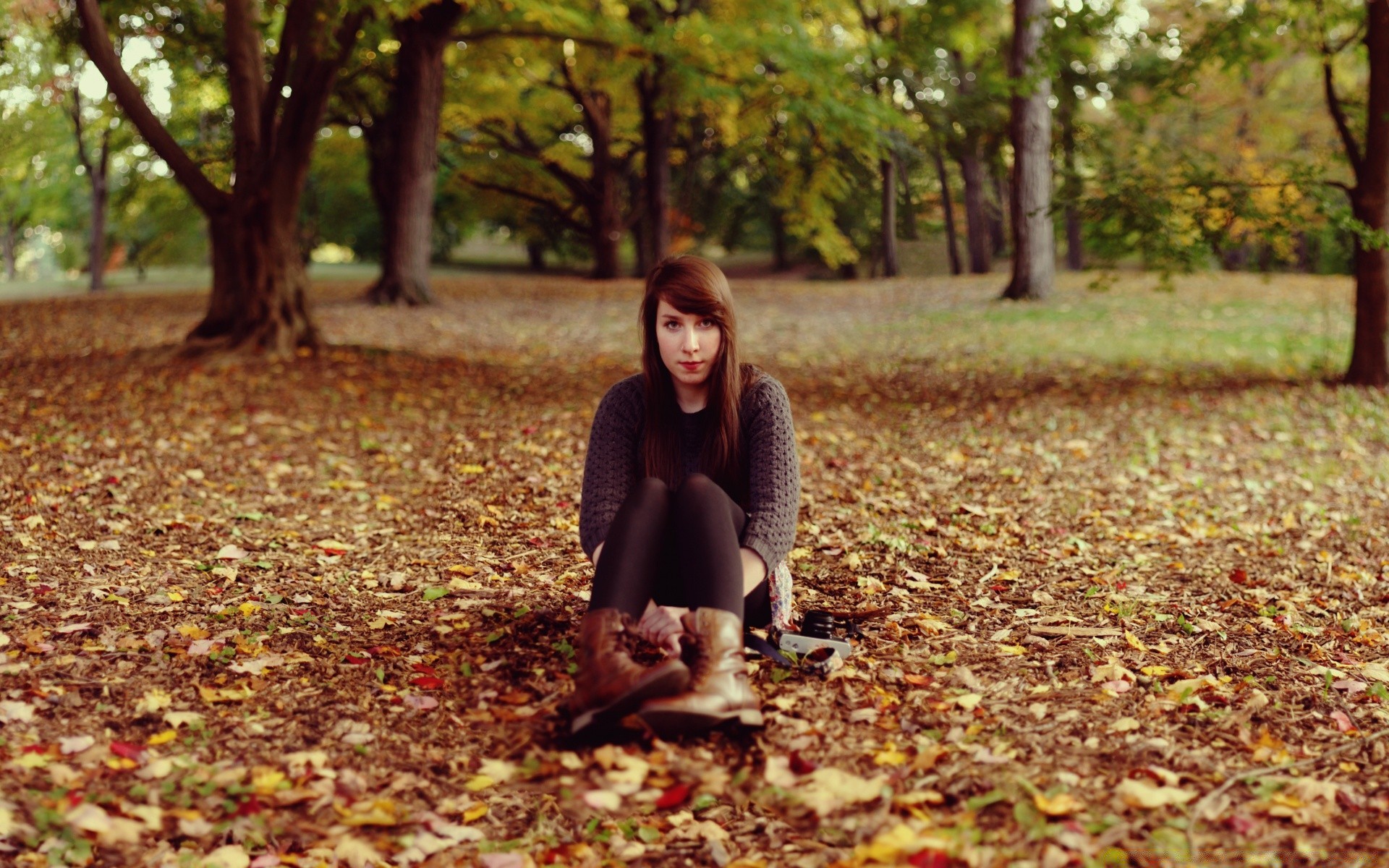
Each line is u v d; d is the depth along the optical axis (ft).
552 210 94.38
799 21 50.44
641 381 10.55
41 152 52.85
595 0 58.29
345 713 9.51
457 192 96.27
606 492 10.21
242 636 11.37
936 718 9.48
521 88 82.58
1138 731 9.23
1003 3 63.82
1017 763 8.55
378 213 114.11
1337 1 32.42
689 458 10.44
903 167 57.36
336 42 33.83
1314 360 37.19
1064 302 58.75
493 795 8.26
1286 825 7.68
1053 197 35.27
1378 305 32.76
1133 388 34.45
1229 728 9.34
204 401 29.43
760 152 58.08
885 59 57.82
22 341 44.65
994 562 15.58
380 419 28.30
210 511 18.33
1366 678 10.87
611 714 8.45
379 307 60.64
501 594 13.29
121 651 10.77
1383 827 7.65
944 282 68.59
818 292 71.00
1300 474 23.35
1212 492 21.62
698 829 7.79
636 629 8.89
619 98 79.92
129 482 20.15
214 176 37.91
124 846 7.41
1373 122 31.76
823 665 10.36
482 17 55.88
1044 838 7.37
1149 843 7.38
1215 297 58.70
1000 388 35.55
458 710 9.70
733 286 78.02
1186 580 15.01
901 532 17.34
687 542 9.11
